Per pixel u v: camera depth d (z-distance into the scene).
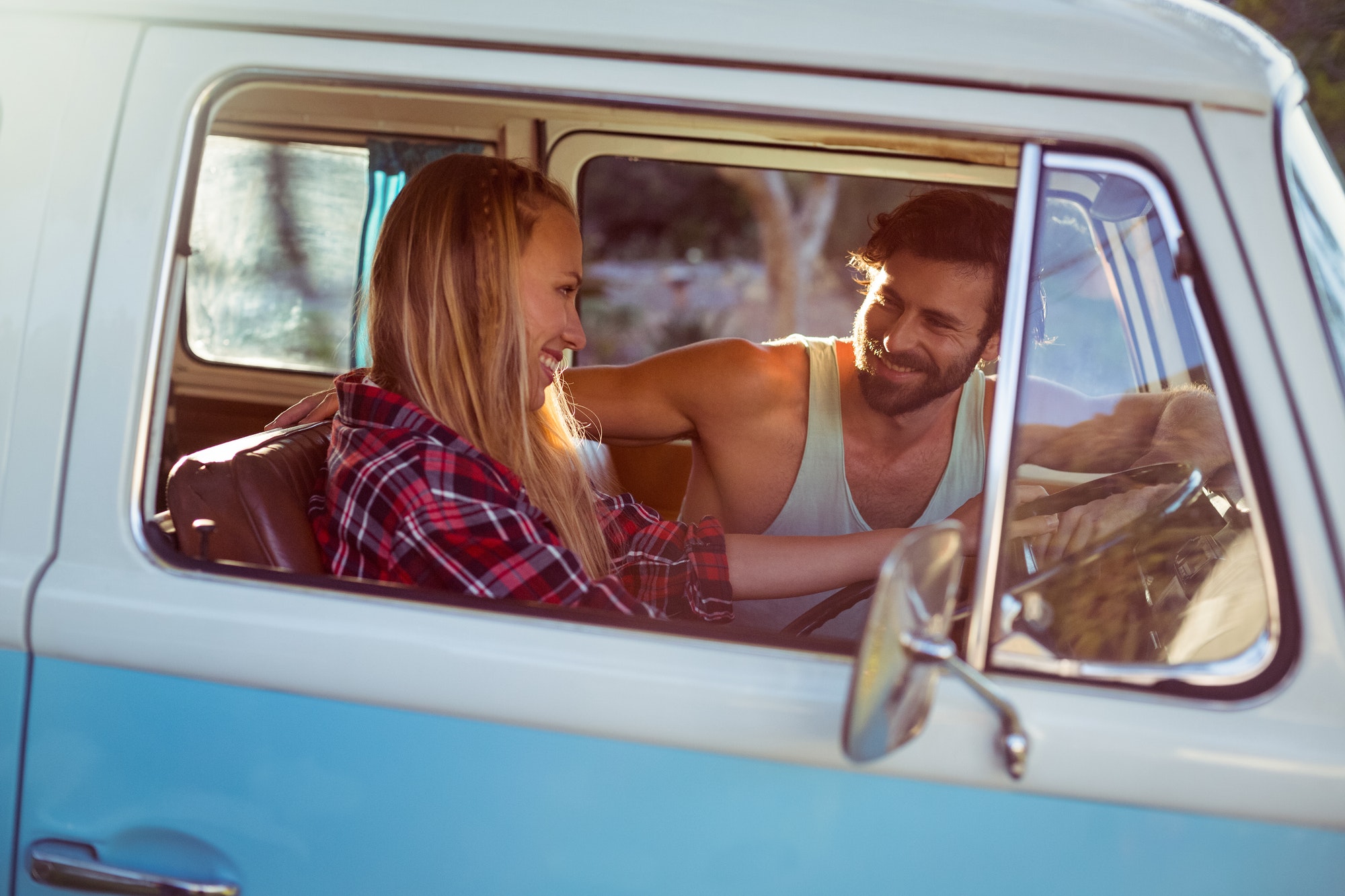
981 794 1.07
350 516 1.37
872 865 1.10
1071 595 1.29
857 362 2.03
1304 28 3.83
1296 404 1.06
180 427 2.67
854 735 0.88
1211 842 1.05
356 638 1.13
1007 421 1.10
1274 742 1.03
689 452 2.57
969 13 1.12
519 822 1.13
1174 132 1.08
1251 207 1.07
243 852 1.18
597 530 1.65
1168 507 1.35
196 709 1.17
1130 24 1.12
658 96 1.13
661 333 9.61
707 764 1.10
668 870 1.12
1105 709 1.05
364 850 1.16
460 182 1.47
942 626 0.96
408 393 1.49
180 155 1.17
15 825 1.22
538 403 1.55
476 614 1.15
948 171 1.98
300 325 2.61
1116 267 1.36
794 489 2.16
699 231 10.20
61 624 1.16
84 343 1.18
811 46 1.11
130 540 1.18
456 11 1.14
